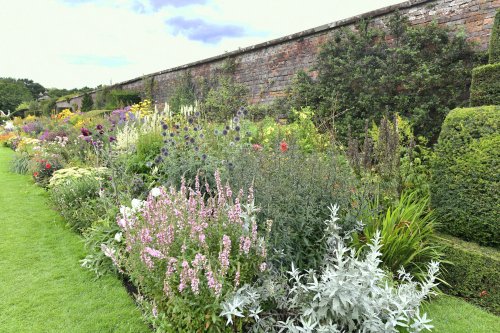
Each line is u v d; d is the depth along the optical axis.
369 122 5.35
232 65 8.90
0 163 9.20
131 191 4.23
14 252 3.49
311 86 6.38
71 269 3.14
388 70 5.16
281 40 7.38
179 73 11.70
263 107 7.58
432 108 4.77
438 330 2.27
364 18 5.66
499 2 4.29
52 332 2.26
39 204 5.23
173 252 2.10
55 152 7.39
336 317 1.83
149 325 2.31
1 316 2.43
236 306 1.80
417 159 3.80
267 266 2.19
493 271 2.56
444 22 4.79
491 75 3.41
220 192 2.34
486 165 2.75
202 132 5.15
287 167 2.86
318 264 2.40
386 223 2.80
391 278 2.39
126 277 2.99
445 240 2.93
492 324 2.35
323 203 2.54
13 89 45.91
